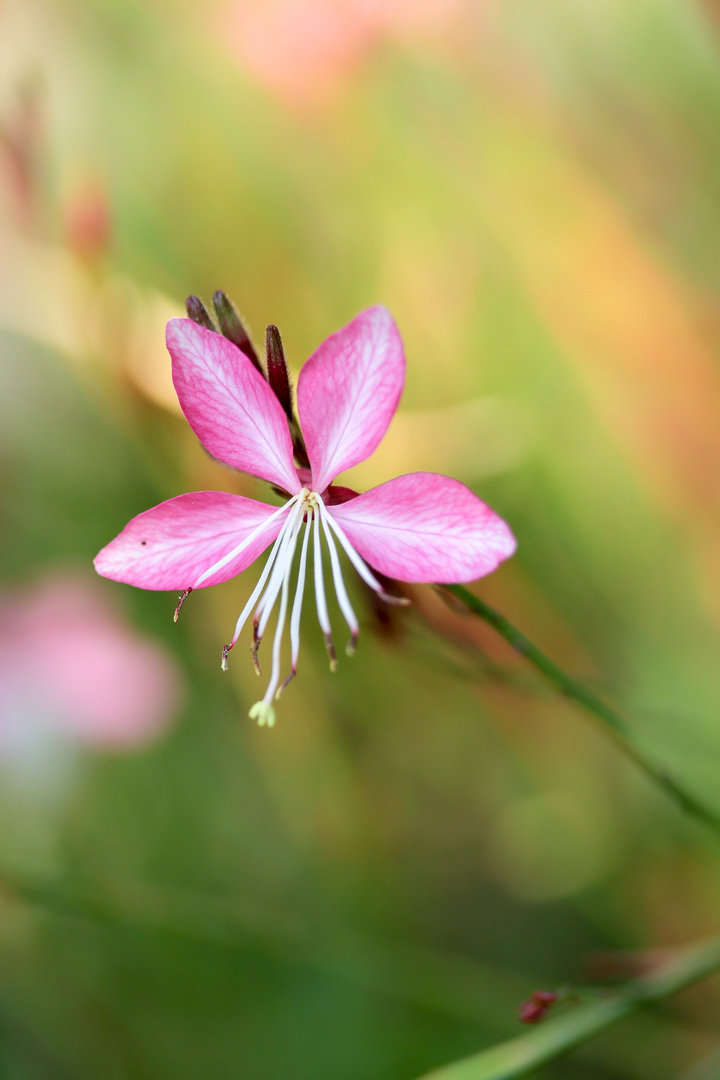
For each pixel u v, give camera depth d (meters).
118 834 0.34
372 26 0.33
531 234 0.34
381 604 0.26
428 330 0.34
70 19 0.34
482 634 0.28
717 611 0.33
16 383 0.32
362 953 0.28
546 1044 0.26
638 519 0.34
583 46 0.34
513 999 0.29
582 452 0.33
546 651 0.32
